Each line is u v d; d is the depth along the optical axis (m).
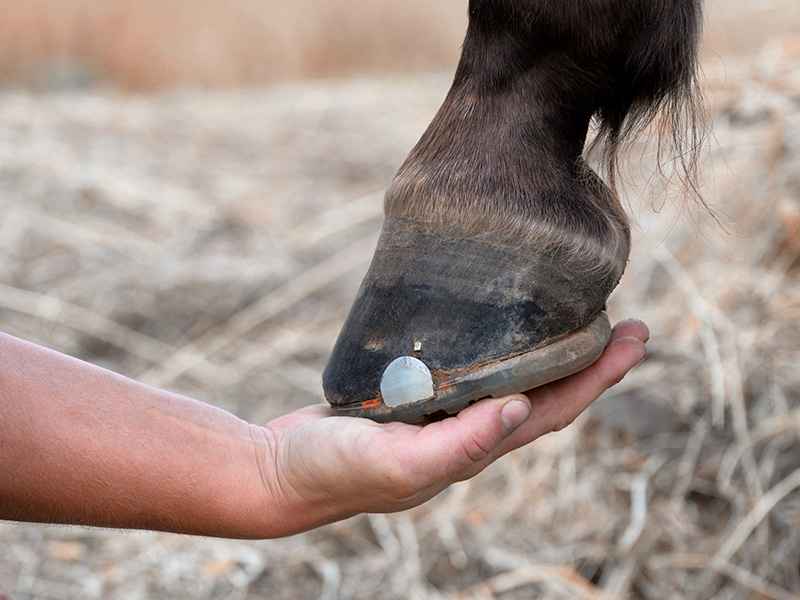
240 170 2.57
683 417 1.49
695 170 0.84
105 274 2.07
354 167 2.58
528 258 0.81
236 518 0.83
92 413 0.82
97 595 1.36
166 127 2.91
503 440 0.82
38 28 4.30
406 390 0.80
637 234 1.67
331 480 0.81
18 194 2.33
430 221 0.82
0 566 1.39
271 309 1.96
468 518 1.45
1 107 3.06
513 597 1.35
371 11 4.60
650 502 1.42
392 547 1.42
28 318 1.94
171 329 1.93
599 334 0.82
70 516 0.83
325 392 0.85
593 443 1.52
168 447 0.83
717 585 1.34
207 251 2.17
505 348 0.80
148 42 4.35
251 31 4.45
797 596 1.31
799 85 1.56
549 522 1.43
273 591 1.38
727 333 1.50
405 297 0.82
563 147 0.82
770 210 1.58
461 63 0.83
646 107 0.81
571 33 0.79
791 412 1.43
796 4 2.89
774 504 1.37
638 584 1.36
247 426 0.85
